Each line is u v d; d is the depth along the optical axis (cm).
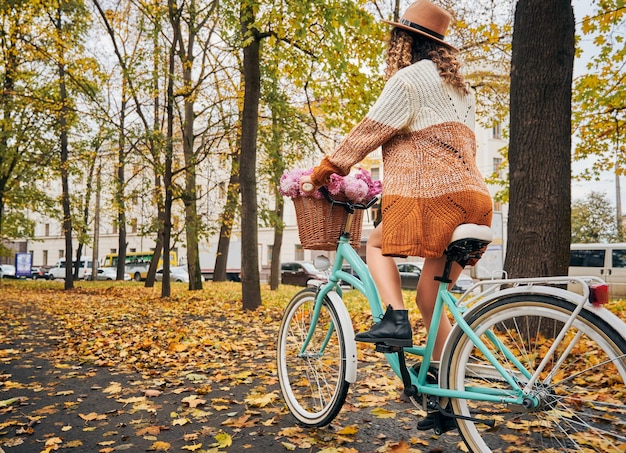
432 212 220
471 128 237
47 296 1661
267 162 1388
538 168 494
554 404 190
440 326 243
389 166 232
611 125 991
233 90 1565
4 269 4541
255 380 426
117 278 2825
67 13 1684
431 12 240
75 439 291
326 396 295
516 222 504
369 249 258
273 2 903
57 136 2044
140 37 1731
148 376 452
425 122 225
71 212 2281
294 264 2655
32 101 1847
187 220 1484
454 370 221
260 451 264
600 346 178
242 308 1007
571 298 186
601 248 1745
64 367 494
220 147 1599
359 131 231
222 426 306
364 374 435
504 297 205
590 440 186
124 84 1502
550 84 494
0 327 819
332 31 867
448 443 269
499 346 205
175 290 1853
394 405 342
